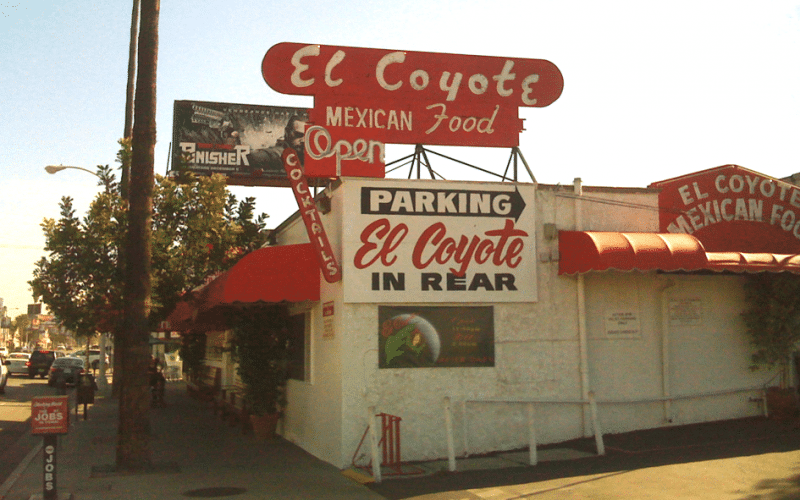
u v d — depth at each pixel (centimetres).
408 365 1156
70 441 1482
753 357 1338
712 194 1367
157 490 966
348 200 1160
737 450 1070
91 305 1493
